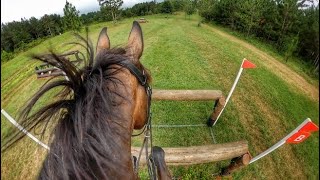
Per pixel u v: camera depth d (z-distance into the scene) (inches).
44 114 46.0
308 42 382.9
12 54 1031.6
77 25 1141.1
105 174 43.9
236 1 910.4
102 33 72.7
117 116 49.8
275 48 553.6
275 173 245.0
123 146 50.0
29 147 296.5
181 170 214.8
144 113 68.2
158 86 397.1
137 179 61.7
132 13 2103.8
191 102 324.8
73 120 44.4
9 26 1219.2
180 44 706.2
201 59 551.5
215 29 1049.5
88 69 52.7
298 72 438.0
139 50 67.2
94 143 43.9
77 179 42.3
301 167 264.1
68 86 48.7
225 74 463.5
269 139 290.5
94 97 47.7
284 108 361.1
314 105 378.0
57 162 42.1
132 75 60.1
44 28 1322.6
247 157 180.1
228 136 275.0
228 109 325.1
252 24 660.7
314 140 308.2
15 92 578.9
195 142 258.2
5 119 409.7
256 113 335.0
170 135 264.7
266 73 461.1
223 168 215.2
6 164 287.7
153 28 1160.8
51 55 46.4
